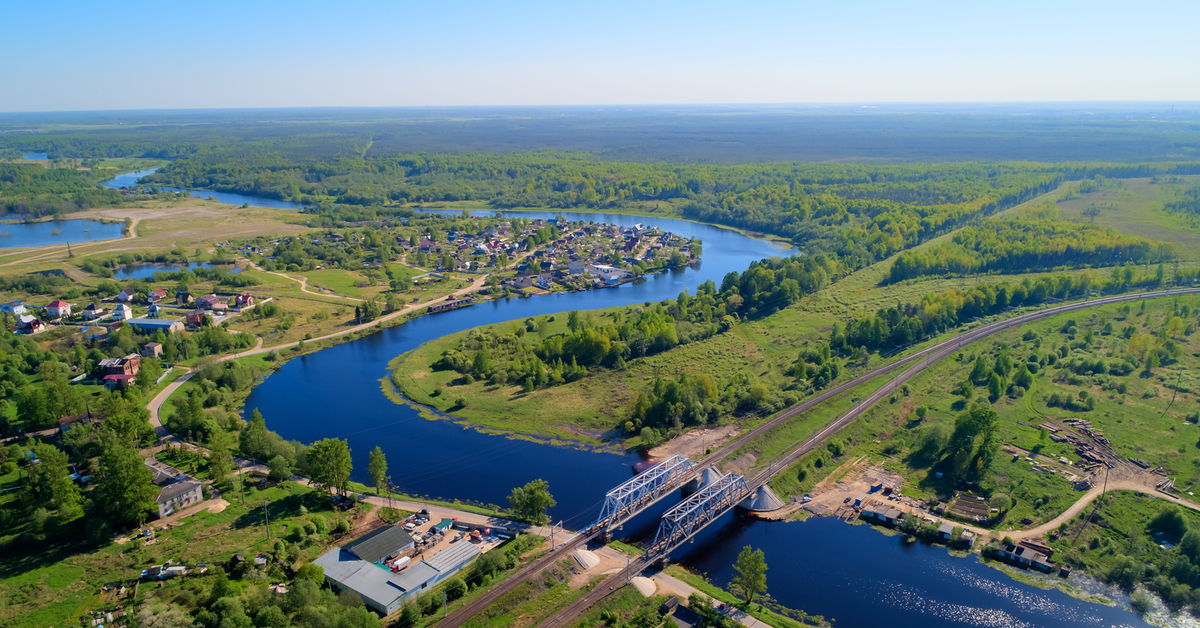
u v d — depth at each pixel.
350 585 142.75
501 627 135.25
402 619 135.12
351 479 196.62
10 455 188.50
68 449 193.88
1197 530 162.25
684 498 192.00
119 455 161.75
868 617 145.50
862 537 174.38
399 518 173.62
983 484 193.25
